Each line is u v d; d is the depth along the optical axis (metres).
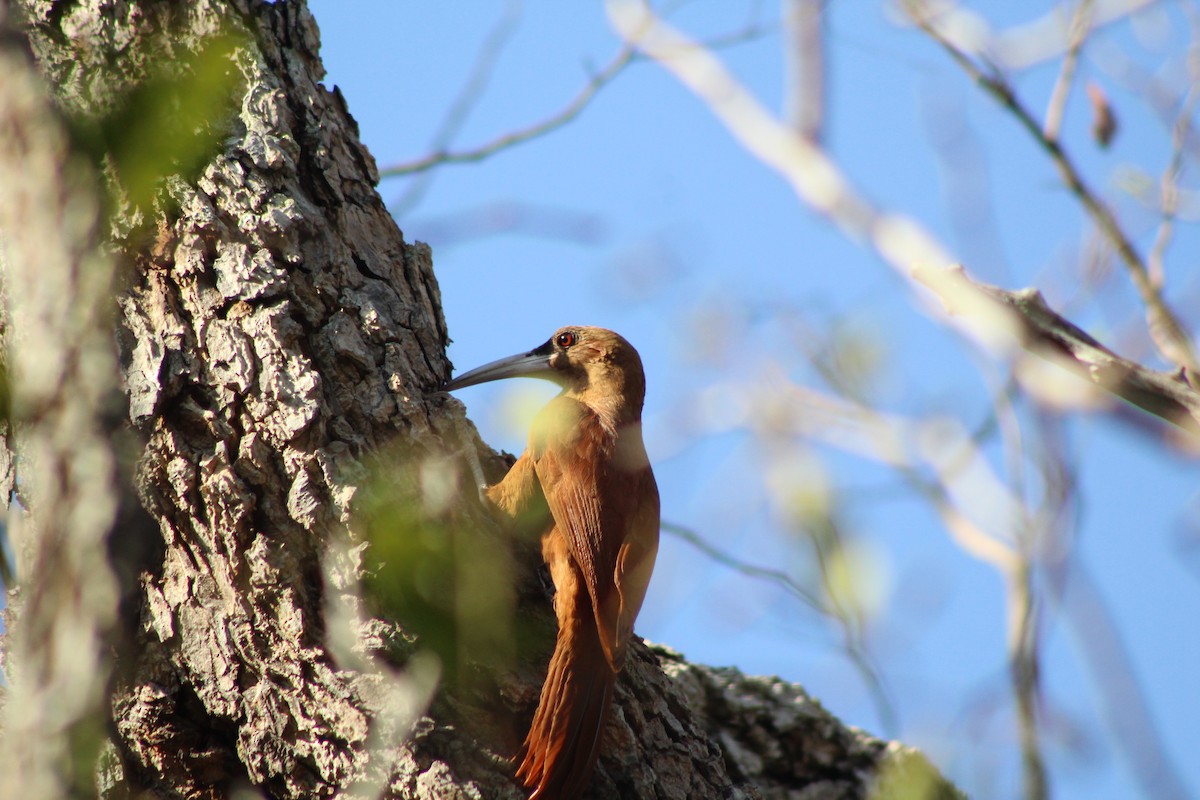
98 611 6.08
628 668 8.27
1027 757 9.18
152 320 7.74
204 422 7.49
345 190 8.88
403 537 7.39
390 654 7.14
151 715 7.16
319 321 8.15
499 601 7.80
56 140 6.44
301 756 7.06
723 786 8.15
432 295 9.24
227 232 8.07
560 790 7.22
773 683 11.16
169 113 5.96
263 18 9.12
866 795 10.63
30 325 6.48
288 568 7.27
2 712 6.63
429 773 6.93
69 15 8.30
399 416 8.09
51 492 6.30
